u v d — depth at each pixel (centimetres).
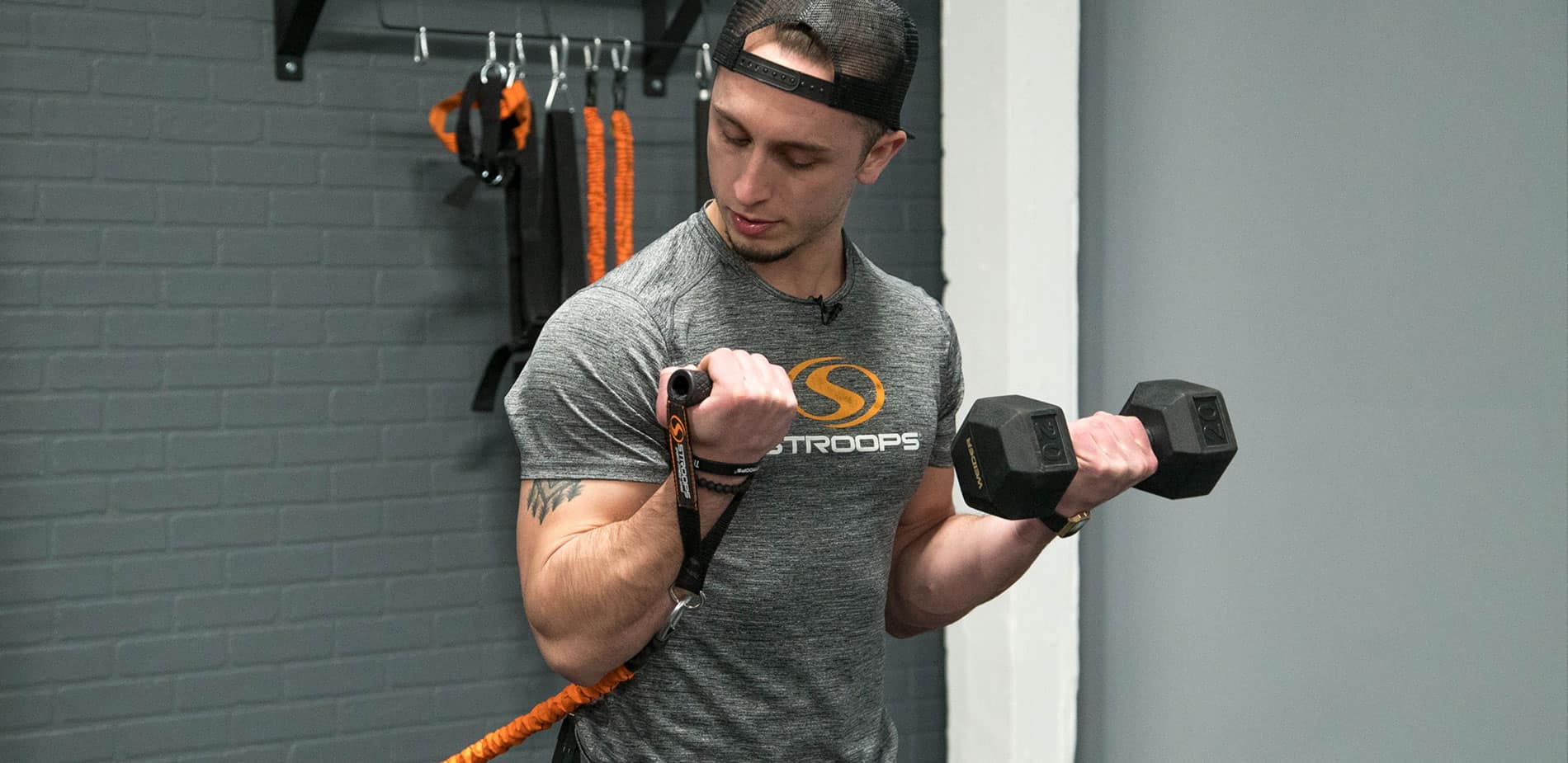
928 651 353
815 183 124
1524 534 214
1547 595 211
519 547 130
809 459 130
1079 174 315
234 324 287
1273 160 262
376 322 297
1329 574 252
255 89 285
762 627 130
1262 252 265
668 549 112
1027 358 313
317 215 291
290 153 288
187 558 286
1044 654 319
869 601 137
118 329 279
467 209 302
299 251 290
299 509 294
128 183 277
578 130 310
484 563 309
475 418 306
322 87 290
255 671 293
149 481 283
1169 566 294
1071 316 313
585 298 129
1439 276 228
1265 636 268
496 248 305
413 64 296
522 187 276
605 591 115
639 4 314
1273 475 265
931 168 343
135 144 277
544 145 302
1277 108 260
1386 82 237
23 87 269
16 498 274
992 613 327
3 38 267
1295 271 257
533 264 277
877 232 339
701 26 319
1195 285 282
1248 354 270
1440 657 230
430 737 306
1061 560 317
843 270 139
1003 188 313
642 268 132
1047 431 118
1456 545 227
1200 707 287
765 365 105
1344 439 248
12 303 271
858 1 122
